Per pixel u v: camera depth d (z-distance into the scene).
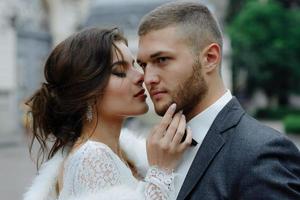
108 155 2.39
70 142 2.61
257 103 38.34
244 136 2.16
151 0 28.45
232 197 2.12
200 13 2.29
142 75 2.59
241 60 30.95
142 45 2.31
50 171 2.57
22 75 22.89
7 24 22.25
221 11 36.94
